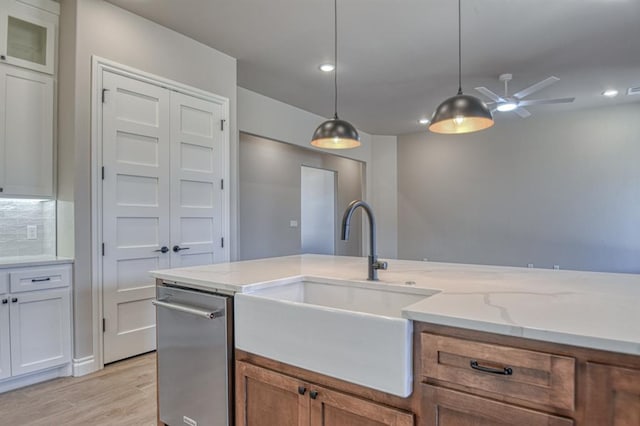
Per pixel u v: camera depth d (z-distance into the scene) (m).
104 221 2.97
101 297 2.94
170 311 1.87
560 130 6.20
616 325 1.00
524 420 0.99
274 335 1.46
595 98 5.42
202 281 1.76
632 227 5.70
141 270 3.20
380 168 7.80
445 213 7.30
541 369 0.98
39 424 2.15
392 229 7.78
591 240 5.98
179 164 3.50
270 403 1.48
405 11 3.17
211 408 1.69
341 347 1.28
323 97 5.44
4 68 2.72
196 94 3.66
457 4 3.08
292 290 1.89
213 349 1.67
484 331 1.06
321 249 8.46
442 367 1.12
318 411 1.34
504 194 6.71
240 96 5.03
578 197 6.07
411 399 1.17
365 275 1.92
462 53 3.98
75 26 2.84
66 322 2.76
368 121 6.73
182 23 3.36
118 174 3.06
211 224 3.77
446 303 1.26
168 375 1.89
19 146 2.78
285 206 7.00
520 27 3.43
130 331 3.12
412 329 1.18
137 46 3.20
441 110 2.38
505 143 6.70
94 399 2.45
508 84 4.88
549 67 4.34
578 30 3.48
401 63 4.23
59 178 2.94
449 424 1.11
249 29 3.47
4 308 2.48
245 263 2.40
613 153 5.80
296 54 4.00
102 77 2.97
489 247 6.86
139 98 3.21
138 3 3.04
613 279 1.72
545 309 1.17
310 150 6.85
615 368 0.90
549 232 6.32
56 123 2.95
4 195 2.72
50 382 2.68
